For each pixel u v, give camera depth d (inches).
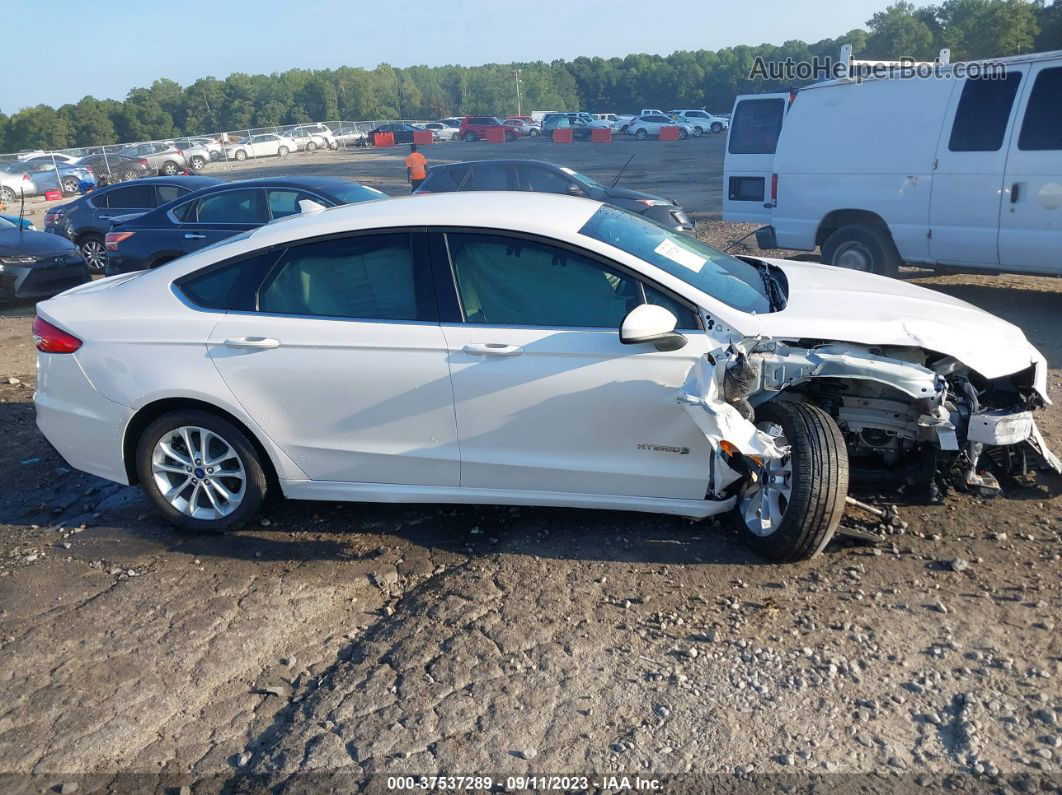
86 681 136.3
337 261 171.5
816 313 162.6
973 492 181.8
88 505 202.7
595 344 159.0
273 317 171.8
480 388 163.0
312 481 176.6
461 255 167.3
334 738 120.9
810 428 152.1
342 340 167.2
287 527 185.5
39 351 184.7
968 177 329.4
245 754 119.9
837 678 127.6
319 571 166.9
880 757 112.7
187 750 121.2
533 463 166.1
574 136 2117.4
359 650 140.9
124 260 435.8
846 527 167.6
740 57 4611.2
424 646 140.1
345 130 2484.0
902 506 178.7
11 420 265.4
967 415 162.7
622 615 145.9
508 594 153.7
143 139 4569.4
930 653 132.3
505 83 4950.8
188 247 427.5
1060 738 113.8
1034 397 169.9
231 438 174.6
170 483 183.3
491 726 121.5
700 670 131.0
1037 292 378.6
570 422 162.4
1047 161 308.3
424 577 163.2
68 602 159.0
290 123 4648.1
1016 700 121.3
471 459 168.1
